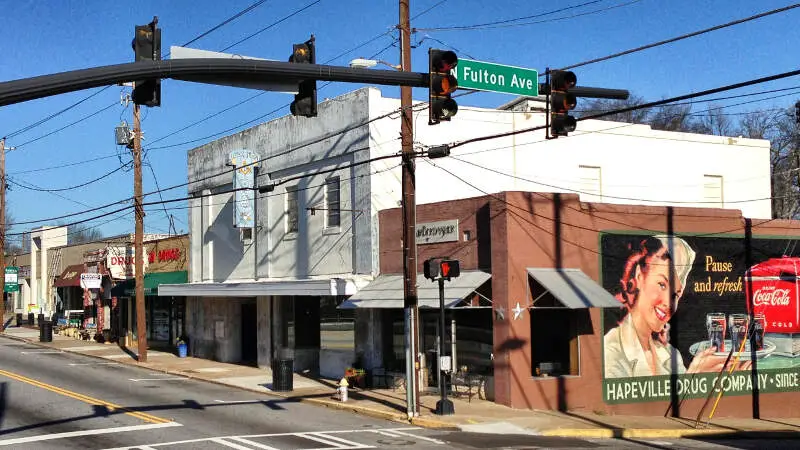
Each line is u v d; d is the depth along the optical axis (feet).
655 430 60.95
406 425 60.13
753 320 81.20
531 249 68.28
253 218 100.27
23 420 59.57
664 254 76.28
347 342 84.94
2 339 149.69
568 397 68.90
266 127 99.45
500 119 90.12
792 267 83.87
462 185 86.84
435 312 75.82
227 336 109.19
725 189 105.19
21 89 28.22
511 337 66.59
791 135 148.36
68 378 87.61
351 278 79.00
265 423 58.95
